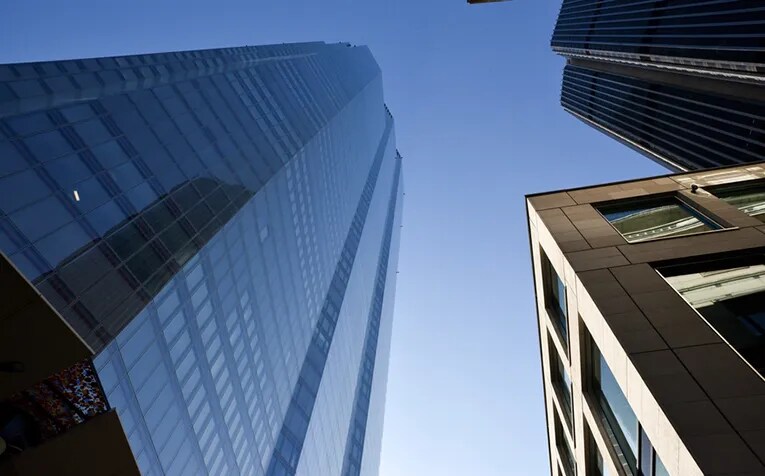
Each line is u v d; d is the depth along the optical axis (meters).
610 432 17.12
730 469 10.78
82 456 17.41
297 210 65.12
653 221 20.41
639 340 14.28
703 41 81.38
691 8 86.00
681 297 15.52
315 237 77.31
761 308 14.39
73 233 27.34
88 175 30.53
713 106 88.50
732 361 13.06
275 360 57.50
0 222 23.98
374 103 194.25
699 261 17.06
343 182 109.25
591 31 129.38
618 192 23.55
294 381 65.81
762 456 10.87
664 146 107.44
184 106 45.56
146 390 30.36
